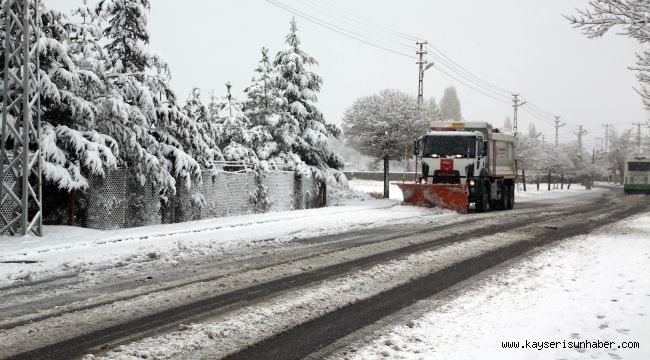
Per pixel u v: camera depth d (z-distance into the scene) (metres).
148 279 9.46
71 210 15.74
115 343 6.02
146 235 14.69
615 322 6.78
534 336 6.23
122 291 8.53
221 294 8.36
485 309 7.49
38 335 6.30
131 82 17.94
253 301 7.94
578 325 6.65
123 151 17.30
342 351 5.80
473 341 6.08
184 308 7.53
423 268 10.64
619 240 14.88
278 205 24.91
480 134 24.83
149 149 17.91
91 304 7.73
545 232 16.80
